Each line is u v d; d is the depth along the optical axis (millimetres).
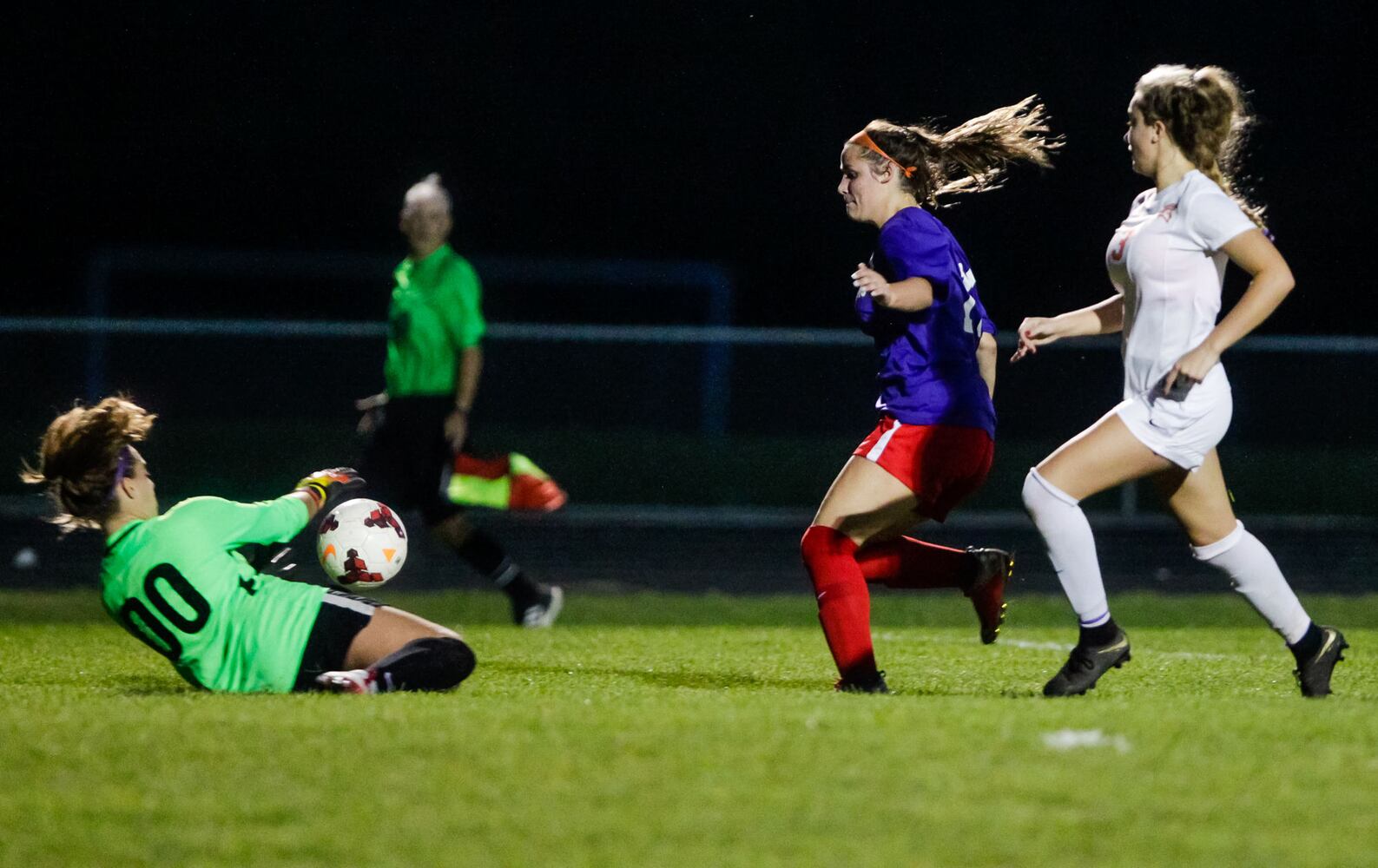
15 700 17938
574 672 23422
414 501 32219
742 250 105625
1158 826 11508
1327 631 19672
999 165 21406
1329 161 96375
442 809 11953
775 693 19641
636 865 10672
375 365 63906
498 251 106125
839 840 11188
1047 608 38438
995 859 10789
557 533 55469
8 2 101375
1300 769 13102
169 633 18203
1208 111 18484
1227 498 19438
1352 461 57250
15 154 102375
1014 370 61062
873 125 20781
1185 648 29234
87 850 11094
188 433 59750
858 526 20203
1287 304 96688
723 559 50000
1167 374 18266
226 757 13445
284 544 19750
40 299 103312
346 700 16750
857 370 61625
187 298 103500
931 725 14734
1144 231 18672
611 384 62219
